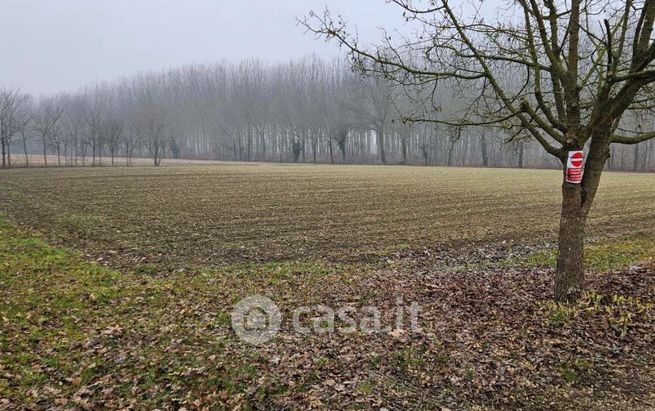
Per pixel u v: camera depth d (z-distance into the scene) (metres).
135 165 64.38
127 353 6.71
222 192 30.23
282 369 6.09
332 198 27.95
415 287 9.91
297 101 96.62
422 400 5.31
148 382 5.84
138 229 18.09
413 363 6.16
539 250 15.03
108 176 40.19
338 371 6.03
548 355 6.27
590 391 5.48
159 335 7.40
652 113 9.37
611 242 15.67
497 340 6.77
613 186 37.06
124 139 91.31
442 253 14.88
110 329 7.67
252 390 5.57
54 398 5.52
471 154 91.12
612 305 7.57
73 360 6.52
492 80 8.32
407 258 14.20
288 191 31.34
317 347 6.83
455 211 23.48
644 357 6.17
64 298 9.39
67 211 21.91
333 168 62.06
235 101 105.75
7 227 17.81
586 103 8.98
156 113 87.88
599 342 6.58
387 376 5.87
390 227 19.19
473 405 5.22
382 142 88.50
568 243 7.98
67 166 56.97
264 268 12.72
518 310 7.86
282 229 18.58
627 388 5.52
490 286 9.59
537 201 27.36
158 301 9.38
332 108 92.50
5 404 5.34
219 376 5.93
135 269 12.70
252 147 112.38
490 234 17.86
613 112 7.27
